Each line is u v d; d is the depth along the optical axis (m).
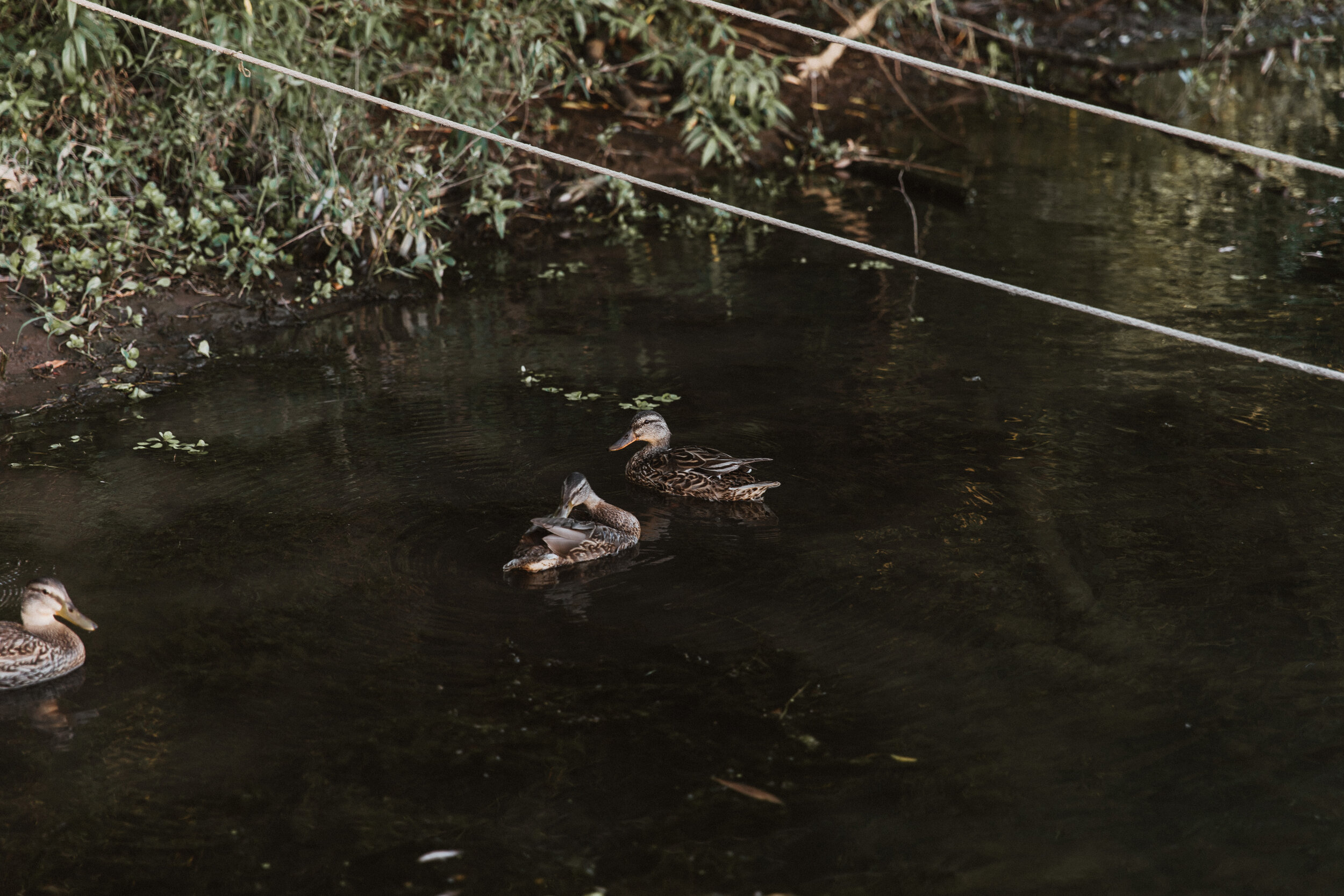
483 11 14.00
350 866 4.59
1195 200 15.09
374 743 5.30
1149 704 5.46
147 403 9.41
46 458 8.38
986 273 12.40
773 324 11.09
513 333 10.95
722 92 15.85
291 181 12.94
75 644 5.88
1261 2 23.11
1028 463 7.98
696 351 10.40
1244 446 8.14
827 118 19.41
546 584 6.61
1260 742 5.18
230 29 12.52
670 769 5.12
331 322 11.32
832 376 9.73
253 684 5.72
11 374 9.80
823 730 5.35
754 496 7.60
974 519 7.22
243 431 8.80
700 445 8.39
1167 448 8.14
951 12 22.42
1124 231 13.80
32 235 11.10
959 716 5.42
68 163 11.98
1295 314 10.88
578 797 4.96
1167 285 11.84
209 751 5.26
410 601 6.43
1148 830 4.70
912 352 10.24
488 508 7.52
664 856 4.62
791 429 8.66
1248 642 5.90
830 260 13.09
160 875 4.55
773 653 5.93
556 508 7.50
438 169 13.86
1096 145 18.19
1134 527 7.07
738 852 4.64
